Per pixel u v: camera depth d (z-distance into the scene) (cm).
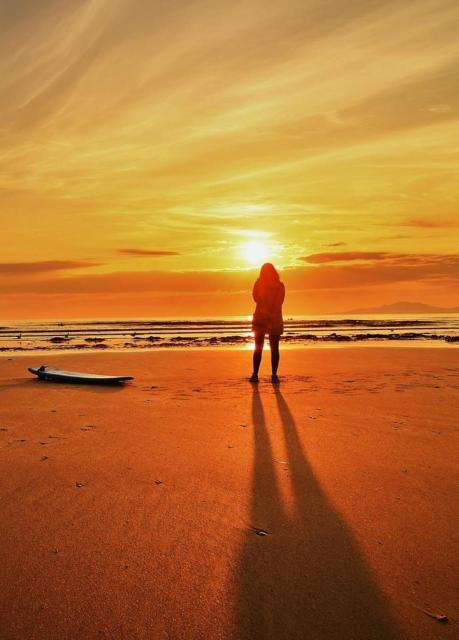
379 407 655
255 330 915
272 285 913
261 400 718
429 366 1129
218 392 796
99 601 232
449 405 663
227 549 279
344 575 253
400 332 3753
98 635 210
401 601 232
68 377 926
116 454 451
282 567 260
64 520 315
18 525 308
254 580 249
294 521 314
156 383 905
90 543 285
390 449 465
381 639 208
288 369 1118
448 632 212
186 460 434
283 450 464
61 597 235
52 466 418
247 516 321
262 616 222
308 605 229
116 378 886
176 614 223
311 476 394
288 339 2747
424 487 369
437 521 312
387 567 260
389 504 339
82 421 584
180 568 259
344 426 554
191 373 1058
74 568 259
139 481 383
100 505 338
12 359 1377
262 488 369
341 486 372
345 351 1567
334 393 772
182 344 2522
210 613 224
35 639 208
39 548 279
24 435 519
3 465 420
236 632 213
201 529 303
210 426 558
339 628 215
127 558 269
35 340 3045
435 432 524
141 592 239
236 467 416
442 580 248
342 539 290
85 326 6500
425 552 275
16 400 725
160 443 487
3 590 240
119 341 2867
